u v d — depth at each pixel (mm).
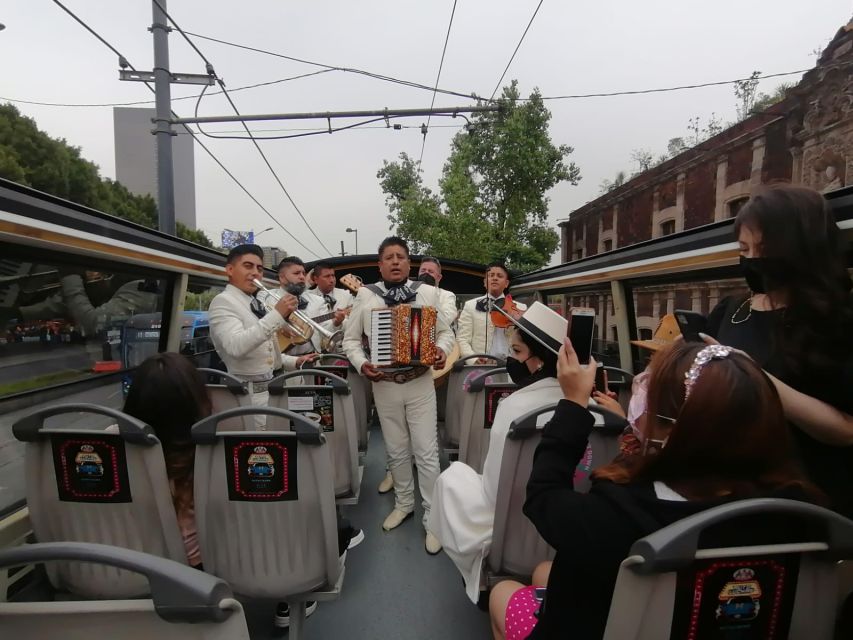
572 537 923
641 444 1042
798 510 797
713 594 828
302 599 1677
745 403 853
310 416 2422
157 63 7492
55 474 1526
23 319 2193
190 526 1712
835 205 1688
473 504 1843
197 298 4086
